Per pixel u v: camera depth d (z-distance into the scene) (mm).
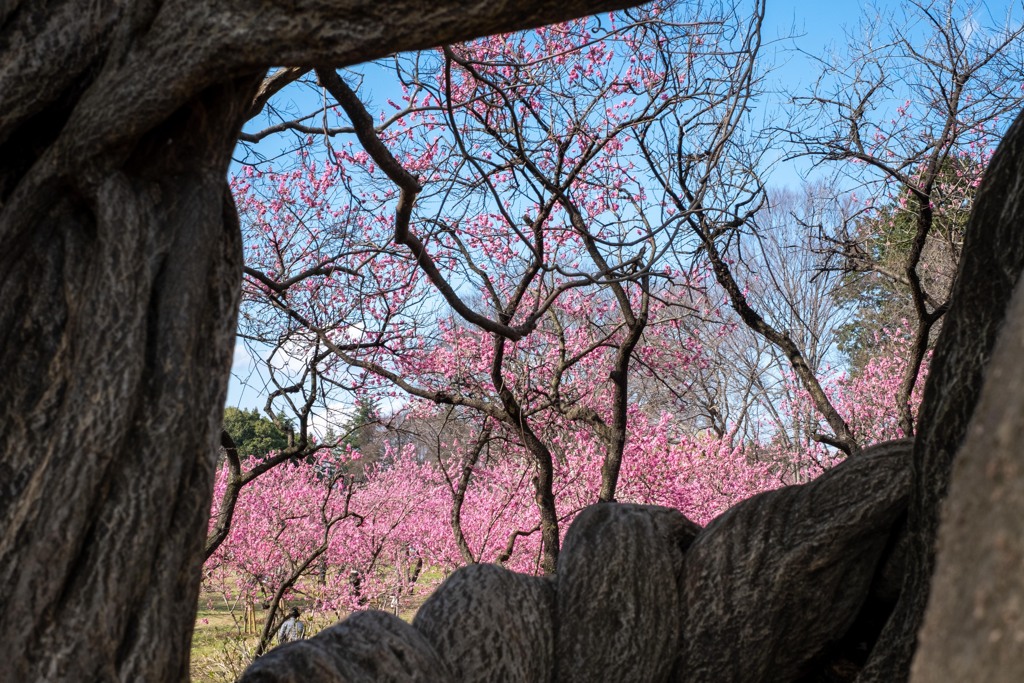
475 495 15305
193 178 2627
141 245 2482
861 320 20281
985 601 1023
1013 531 1007
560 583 4402
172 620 2352
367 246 7637
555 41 8250
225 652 11273
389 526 14961
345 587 14367
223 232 2734
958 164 9148
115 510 2281
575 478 11750
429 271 5473
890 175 8609
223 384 2605
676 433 15852
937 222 8656
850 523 4484
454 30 2439
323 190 9102
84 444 2277
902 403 8375
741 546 4621
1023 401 1043
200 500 2461
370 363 7395
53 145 2525
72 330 2453
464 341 10805
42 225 2562
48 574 2201
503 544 13742
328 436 8977
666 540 4770
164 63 2416
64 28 2523
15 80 2490
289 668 3156
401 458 16234
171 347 2441
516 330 6105
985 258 3648
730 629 4543
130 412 2338
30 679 2152
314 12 2385
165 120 2590
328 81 4160
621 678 4277
